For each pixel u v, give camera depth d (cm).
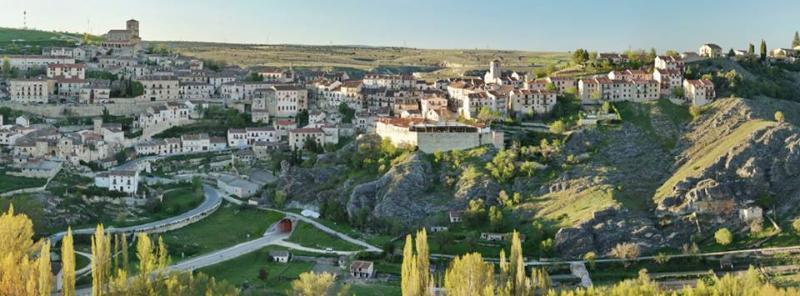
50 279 19212
